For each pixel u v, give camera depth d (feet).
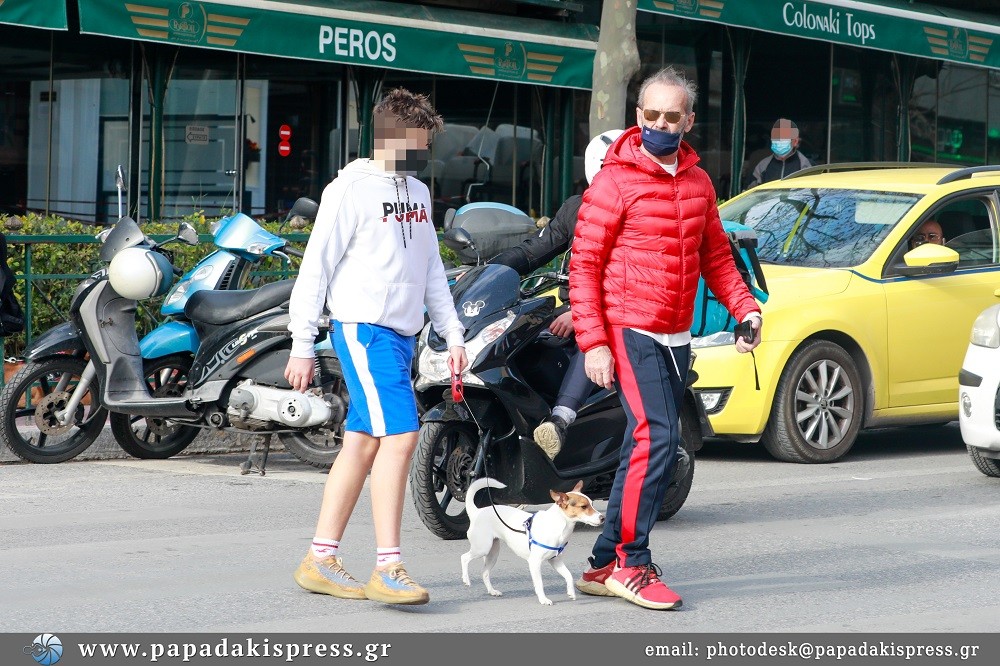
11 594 54.75
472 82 166.20
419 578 59.16
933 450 100.32
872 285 94.22
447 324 55.62
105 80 144.46
